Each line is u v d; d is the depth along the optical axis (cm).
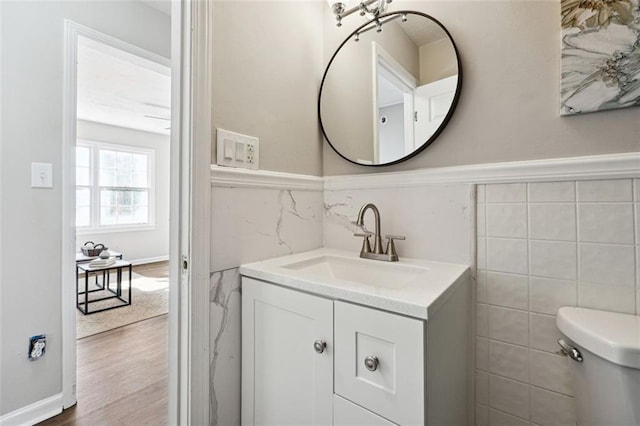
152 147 548
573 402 87
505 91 99
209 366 93
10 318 138
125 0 180
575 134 88
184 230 90
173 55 92
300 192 130
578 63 87
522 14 96
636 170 79
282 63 122
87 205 475
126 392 165
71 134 154
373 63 127
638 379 63
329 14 143
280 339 91
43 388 145
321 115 140
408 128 117
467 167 104
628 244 81
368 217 129
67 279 153
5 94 136
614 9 82
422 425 63
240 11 105
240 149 104
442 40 110
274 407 93
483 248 102
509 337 97
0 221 135
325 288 79
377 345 70
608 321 77
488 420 100
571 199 88
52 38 148
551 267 91
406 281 105
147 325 255
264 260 113
